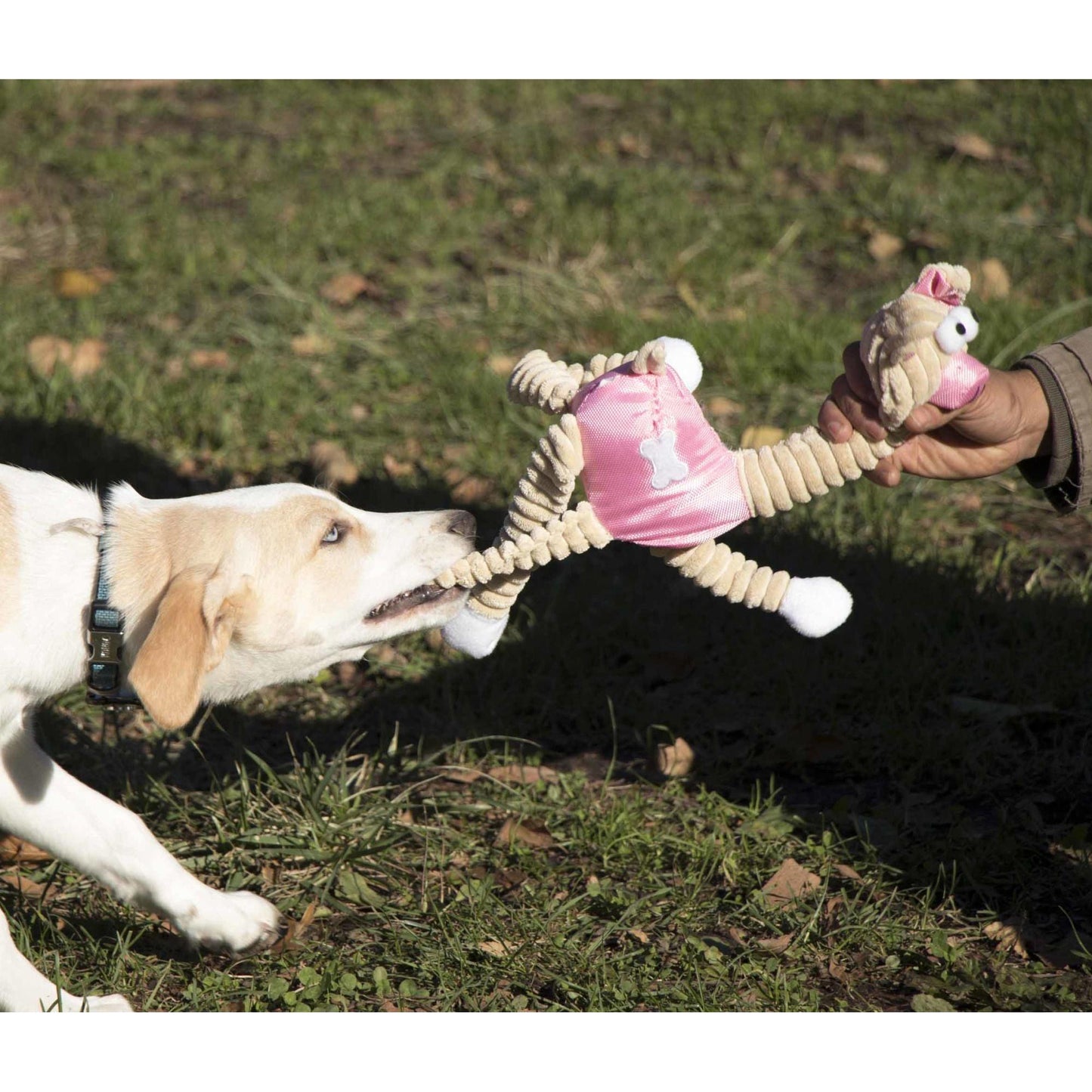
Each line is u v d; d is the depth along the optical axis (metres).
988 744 2.55
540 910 2.36
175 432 3.15
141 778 2.54
